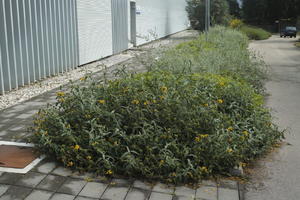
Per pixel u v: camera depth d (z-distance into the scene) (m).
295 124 5.53
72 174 3.46
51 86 7.66
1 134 4.60
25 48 7.51
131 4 16.34
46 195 3.09
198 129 3.88
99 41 12.05
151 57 7.55
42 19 8.23
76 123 4.05
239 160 3.78
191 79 5.12
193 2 29.02
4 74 6.84
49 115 4.18
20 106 6.04
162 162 3.39
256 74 7.54
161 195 3.14
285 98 7.34
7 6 6.84
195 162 3.52
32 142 4.15
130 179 3.40
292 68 11.75
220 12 27.72
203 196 3.16
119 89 4.60
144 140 3.62
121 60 12.12
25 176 3.40
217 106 4.56
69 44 9.74
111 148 3.63
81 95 4.37
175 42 18.41
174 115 3.99
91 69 10.05
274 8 53.78
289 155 4.23
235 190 3.30
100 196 3.10
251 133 4.18
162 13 23.45
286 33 35.00
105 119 4.01
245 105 4.83
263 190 3.36
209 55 7.51
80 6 10.34
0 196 3.05
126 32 15.15
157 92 4.45
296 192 3.33
